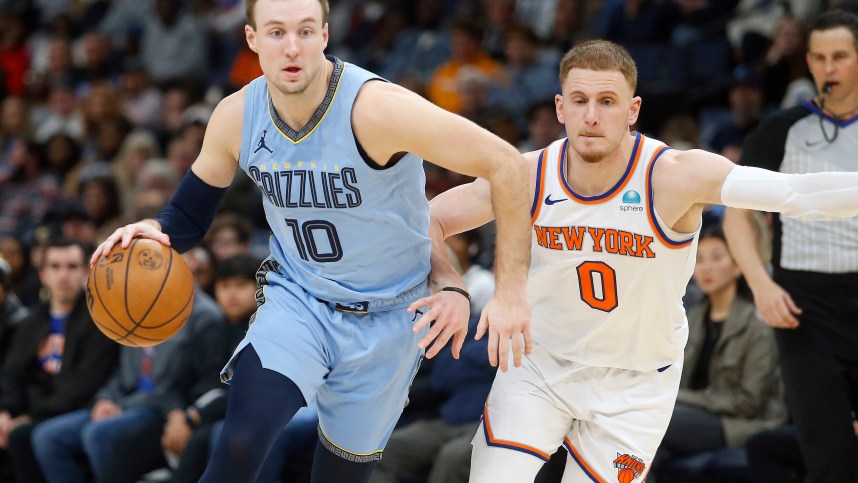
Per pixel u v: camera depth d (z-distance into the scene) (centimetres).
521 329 725
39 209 2267
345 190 751
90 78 2833
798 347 1014
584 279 816
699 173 774
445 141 723
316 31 731
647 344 833
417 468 1295
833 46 989
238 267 1405
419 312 809
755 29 2131
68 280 1548
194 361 1433
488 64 2212
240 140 787
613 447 834
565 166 815
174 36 2750
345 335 788
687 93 2006
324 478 842
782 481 1138
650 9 2209
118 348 1529
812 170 1017
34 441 1495
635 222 791
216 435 1329
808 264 1012
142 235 815
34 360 1580
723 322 1240
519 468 824
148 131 2364
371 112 734
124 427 1429
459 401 1299
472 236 1432
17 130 2659
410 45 2444
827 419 996
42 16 3222
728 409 1218
